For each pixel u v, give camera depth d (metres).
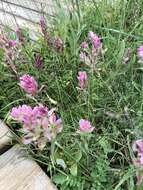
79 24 0.30
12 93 0.29
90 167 0.23
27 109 0.20
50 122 0.20
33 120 0.20
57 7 0.34
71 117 0.25
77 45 0.30
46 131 0.20
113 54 0.27
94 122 0.25
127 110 0.24
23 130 0.20
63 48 0.29
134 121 0.23
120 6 0.32
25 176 0.23
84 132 0.20
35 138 0.20
